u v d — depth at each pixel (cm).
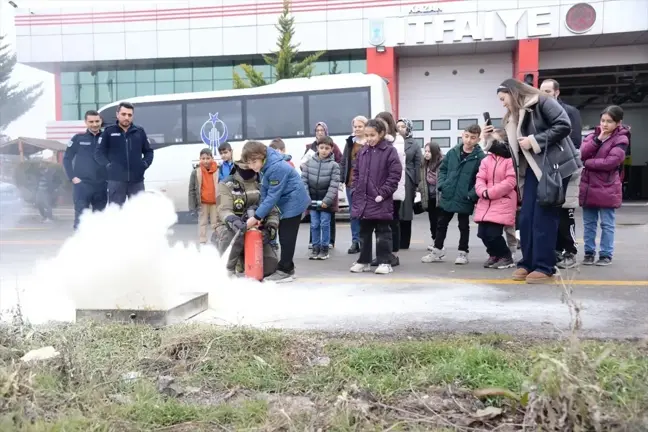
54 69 2505
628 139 639
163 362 309
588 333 371
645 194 2672
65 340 322
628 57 2189
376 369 300
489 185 649
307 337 356
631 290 519
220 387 285
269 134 1436
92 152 789
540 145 514
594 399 220
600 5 2014
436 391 272
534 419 229
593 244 671
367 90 1399
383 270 643
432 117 2298
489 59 2244
